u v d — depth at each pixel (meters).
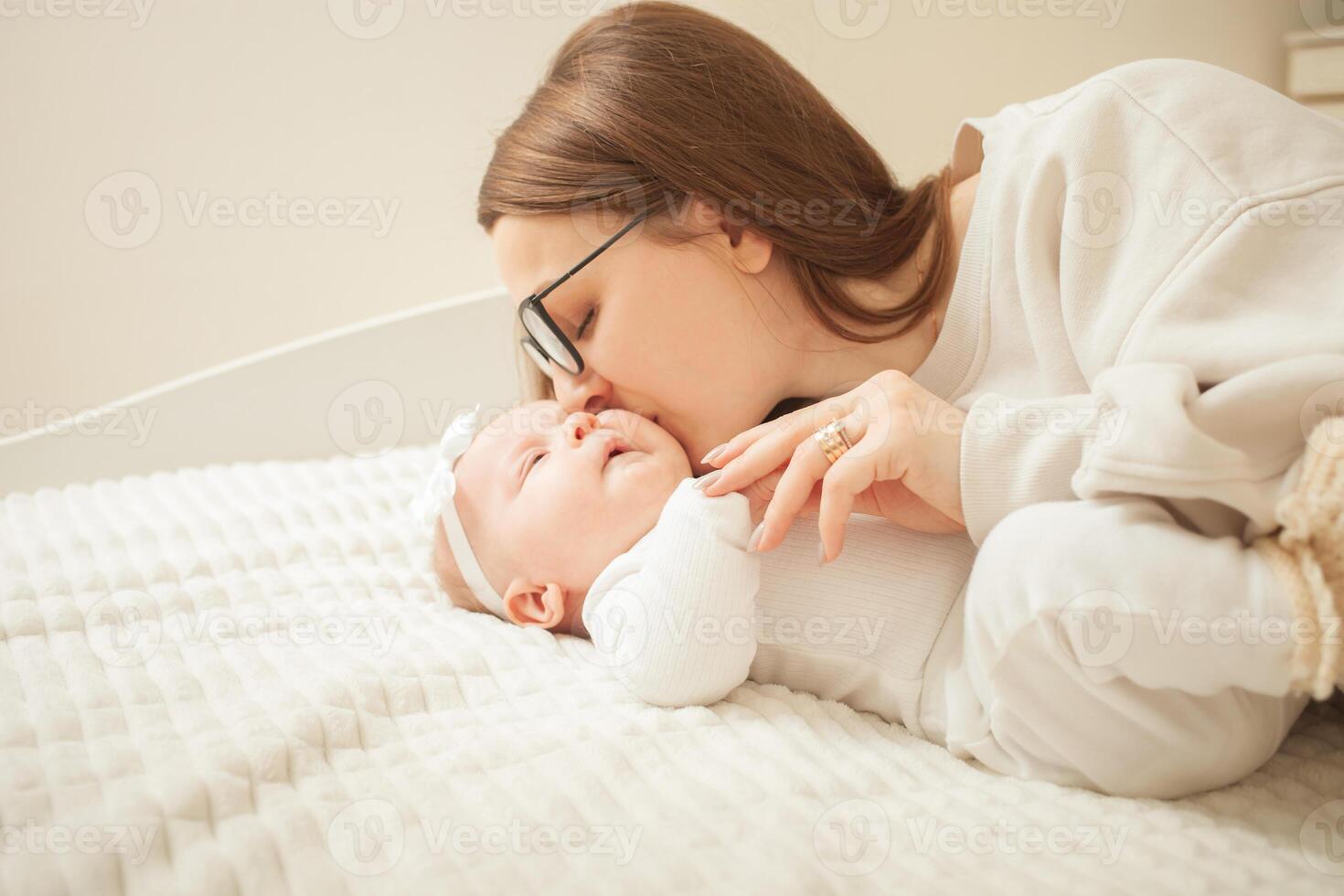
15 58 1.84
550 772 0.81
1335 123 0.92
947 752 0.91
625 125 1.02
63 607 1.05
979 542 0.90
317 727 0.85
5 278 1.92
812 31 1.95
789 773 0.81
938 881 0.68
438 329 1.71
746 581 0.95
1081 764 0.81
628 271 1.02
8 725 0.83
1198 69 0.95
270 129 1.92
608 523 1.06
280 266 1.98
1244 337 0.80
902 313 1.07
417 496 1.23
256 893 0.68
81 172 1.90
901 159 2.04
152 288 1.96
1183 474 0.74
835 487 0.89
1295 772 0.83
